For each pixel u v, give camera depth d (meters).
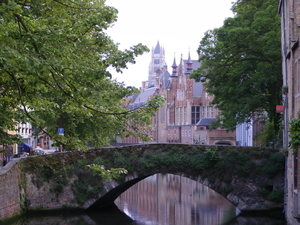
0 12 12.77
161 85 126.62
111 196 33.94
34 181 30.38
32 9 15.52
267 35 31.56
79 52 17.22
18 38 14.07
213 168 30.53
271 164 29.58
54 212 30.62
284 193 28.72
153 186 50.84
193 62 104.12
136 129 16.42
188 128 98.12
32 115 19.39
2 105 17.91
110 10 14.77
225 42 33.59
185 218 30.33
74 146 17.11
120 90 15.69
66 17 15.64
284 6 27.34
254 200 29.95
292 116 22.88
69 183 31.03
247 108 34.62
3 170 26.77
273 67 33.16
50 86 16.05
